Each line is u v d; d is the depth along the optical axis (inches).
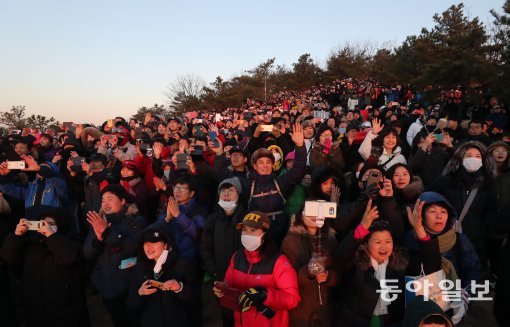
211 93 1722.4
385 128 212.5
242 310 109.3
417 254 124.3
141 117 1568.7
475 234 168.4
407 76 801.6
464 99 528.1
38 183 217.5
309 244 130.0
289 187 173.8
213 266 163.6
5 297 162.9
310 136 277.7
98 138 358.0
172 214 165.8
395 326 118.3
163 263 133.7
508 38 499.8
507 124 505.7
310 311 121.4
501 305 142.6
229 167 231.5
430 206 127.6
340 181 163.3
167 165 249.3
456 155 173.9
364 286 118.1
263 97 1780.3
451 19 747.4
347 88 1062.4
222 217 165.0
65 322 149.0
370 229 119.3
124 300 157.3
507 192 185.9
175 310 134.5
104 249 156.9
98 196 223.6
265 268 120.2
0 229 169.8
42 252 147.9
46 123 942.4
